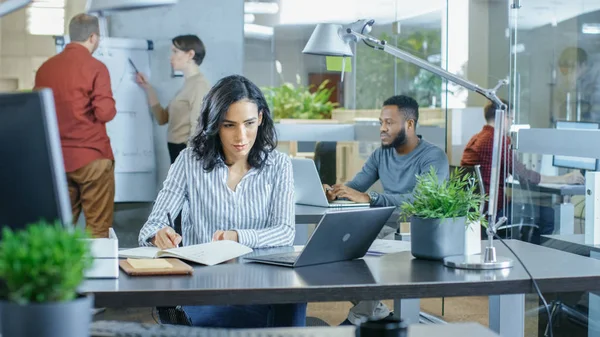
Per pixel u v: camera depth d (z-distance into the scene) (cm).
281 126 595
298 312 254
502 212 435
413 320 288
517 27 441
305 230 424
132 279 212
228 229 292
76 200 536
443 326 150
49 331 118
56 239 121
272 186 295
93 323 150
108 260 212
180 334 140
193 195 293
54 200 164
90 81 532
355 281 212
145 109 550
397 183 476
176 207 292
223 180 292
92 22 532
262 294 202
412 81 582
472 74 564
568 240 322
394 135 473
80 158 531
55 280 119
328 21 606
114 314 446
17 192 163
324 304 509
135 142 548
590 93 429
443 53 565
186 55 557
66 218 165
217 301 201
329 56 364
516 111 439
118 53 541
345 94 618
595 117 427
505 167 435
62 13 530
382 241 286
